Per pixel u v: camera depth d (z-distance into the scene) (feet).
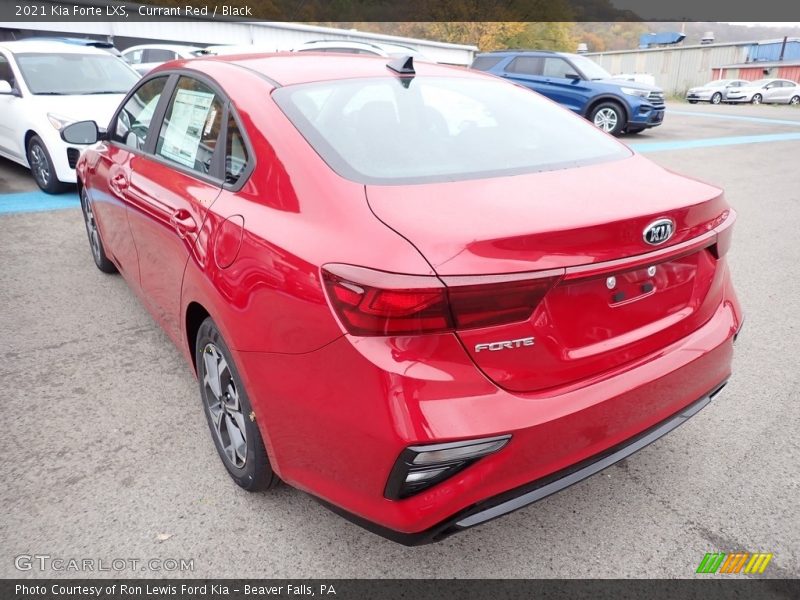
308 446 5.99
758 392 10.22
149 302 10.18
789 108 87.10
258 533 7.16
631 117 41.42
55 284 14.35
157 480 7.98
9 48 24.03
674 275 6.56
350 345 5.32
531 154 7.45
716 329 7.13
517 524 7.39
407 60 8.80
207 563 6.76
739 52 137.69
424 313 5.10
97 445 8.67
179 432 9.00
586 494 7.89
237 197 7.09
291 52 9.54
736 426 9.27
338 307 5.40
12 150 23.47
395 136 7.19
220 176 7.67
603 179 6.87
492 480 5.41
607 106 41.75
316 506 7.59
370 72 8.49
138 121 10.66
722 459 8.53
